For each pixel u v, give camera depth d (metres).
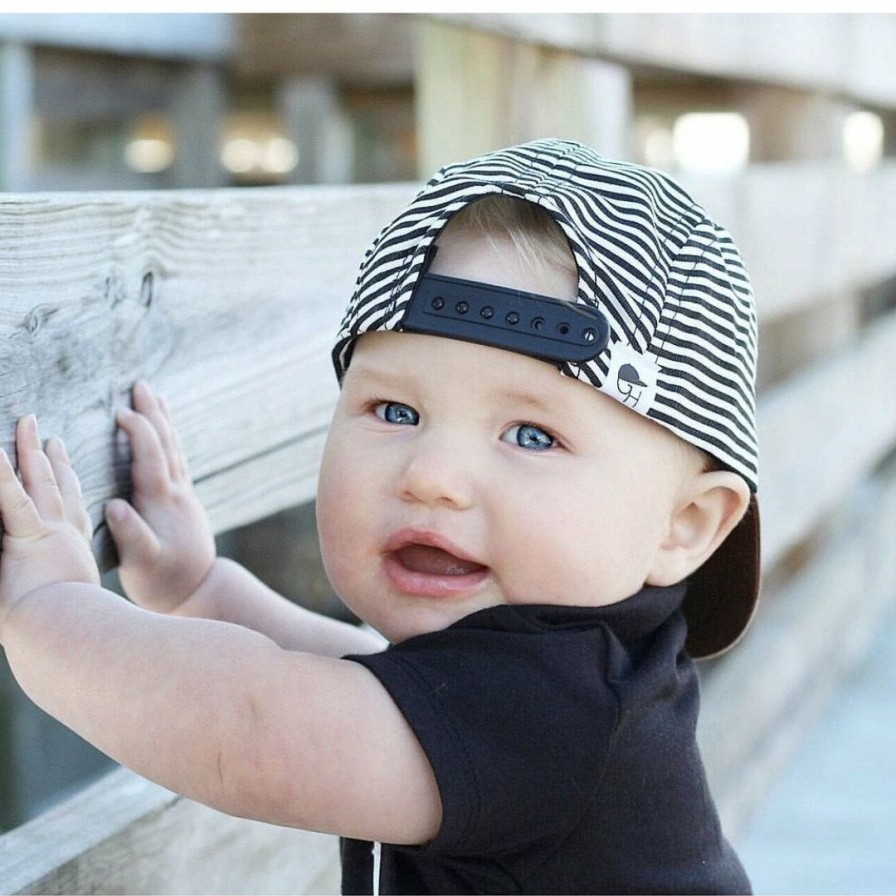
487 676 1.45
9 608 1.48
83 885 1.65
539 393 1.51
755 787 4.13
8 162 4.60
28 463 1.49
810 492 4.71
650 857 1.56
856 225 5.29
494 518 1.51
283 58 5.75
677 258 1.60
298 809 1.42
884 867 3.79
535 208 1.56
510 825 1.45
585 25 3.51
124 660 1.43
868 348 5.61
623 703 1.49
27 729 3.89
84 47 5.19
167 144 6.23
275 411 2.03
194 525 1.81
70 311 1.57
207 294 1.86
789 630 4.60
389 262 1.57
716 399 1.59
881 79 6.06
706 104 5.99
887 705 5.02
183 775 1.43
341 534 1.56
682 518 1.67
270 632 1.90
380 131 7.19
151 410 1.73
